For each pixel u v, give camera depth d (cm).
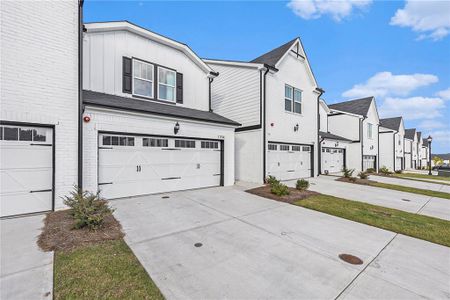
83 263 325
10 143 517
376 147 2322
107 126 655
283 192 832
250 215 602
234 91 1231
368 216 639
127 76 873
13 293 258
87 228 447
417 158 4188
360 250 421
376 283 315
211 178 963
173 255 371
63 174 573
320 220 588
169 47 1009
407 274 344
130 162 719
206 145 943
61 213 543
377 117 2353
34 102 536
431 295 293
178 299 264
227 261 359
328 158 1745
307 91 1404
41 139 555
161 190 798
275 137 1163
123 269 317
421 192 1101
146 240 423
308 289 294
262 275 323
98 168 651
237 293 280
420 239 493
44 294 258
